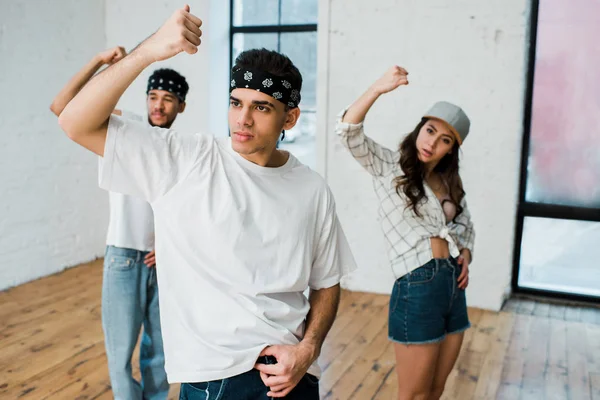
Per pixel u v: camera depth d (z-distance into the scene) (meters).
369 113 4.13
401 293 1.99
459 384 2.89
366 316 3.80
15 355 3.05
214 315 1.21
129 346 2.21
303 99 4.68
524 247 4.32
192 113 4.75
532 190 4.21
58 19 4.40
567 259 4.22
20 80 4.11
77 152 4.66
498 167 3.88
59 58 4.43
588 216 4.08
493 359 3.19
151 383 2.36
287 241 1.27
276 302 1.27
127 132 1.15
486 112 3.85
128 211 2.16
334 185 4.29
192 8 4.58
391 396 2.72
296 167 1.36
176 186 1.19
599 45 3.90
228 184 1.21
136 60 1.02
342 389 2.79
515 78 3.76
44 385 2.73
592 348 3.36
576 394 2.81
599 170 4.03
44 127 4.34
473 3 3.77
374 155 2.08
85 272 4.57
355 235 4.29
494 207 3.93
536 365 3.13
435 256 1.97
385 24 3.99
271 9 4.67
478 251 4.01
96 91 1.04
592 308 4.06
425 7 3.88
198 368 1.21
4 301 3.88
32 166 4.26
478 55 3.81
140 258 2.20
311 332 1.34
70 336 3.33
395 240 2.02
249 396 1.23
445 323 2.05
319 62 4.18
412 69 3.97
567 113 4.04
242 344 1.22
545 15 3.99
